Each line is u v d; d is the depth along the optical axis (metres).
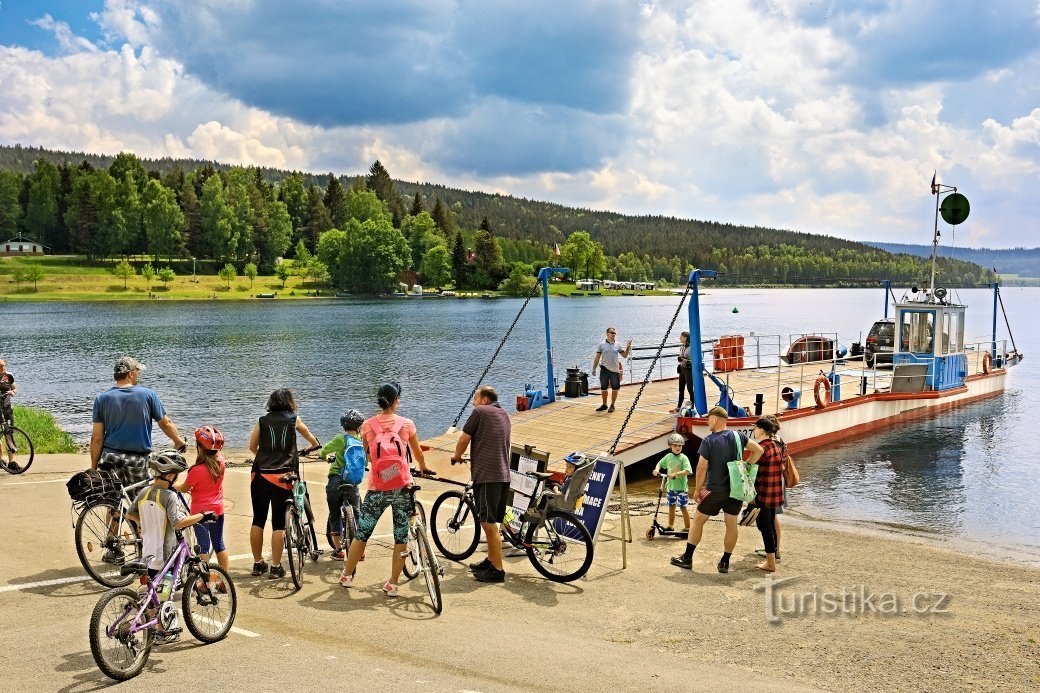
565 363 46.72
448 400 32.09
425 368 43.81
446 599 7.88
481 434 8.48
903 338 25.73
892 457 19.48
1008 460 19.17
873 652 6.99
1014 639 7.54
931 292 26.22
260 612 7.15
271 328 76.19
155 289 154.38
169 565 6.06
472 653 6.29
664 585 8.93
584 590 8.55
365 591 7.93
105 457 7.93
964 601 8.94
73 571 7.90
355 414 8.76
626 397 22.27
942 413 25.78
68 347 55.75
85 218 174.75
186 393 33.88
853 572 10.05
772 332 72.56
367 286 166.62
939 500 15.45
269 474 7.98
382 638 6.56
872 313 112.25
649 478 16.98
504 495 8.58
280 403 8.12
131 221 174.38
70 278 157.88
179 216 173.75
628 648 6.73
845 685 6.17
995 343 31.56
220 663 5.86
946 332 25.94
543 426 18.12
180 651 6.12
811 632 7.50
